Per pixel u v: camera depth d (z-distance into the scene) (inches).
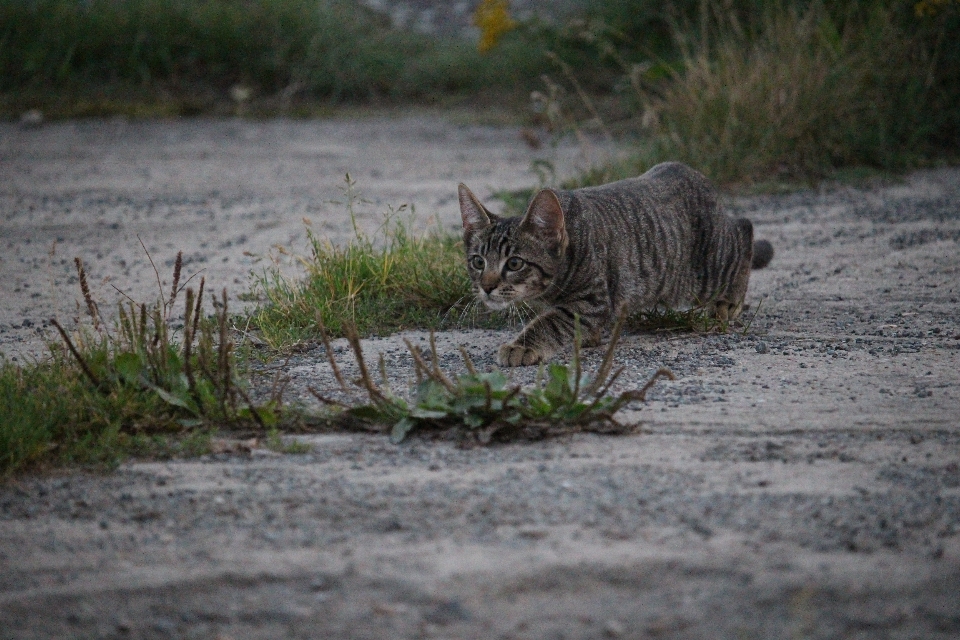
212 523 275.9
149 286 546.3
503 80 1117.1
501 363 416.2
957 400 363.3
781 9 853.8
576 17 1073.5
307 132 1016.9
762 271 564.1
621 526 267.0
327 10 1181.7
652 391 377.7
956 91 815.7
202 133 1013.8
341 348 442.3
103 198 766.5
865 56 802.2
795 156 765.3
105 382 358.9
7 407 335.6
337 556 255.8
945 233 613.9
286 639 224.5
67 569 253.6
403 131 1011.9
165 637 226.4
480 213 442.3
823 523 266.5
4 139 980.6
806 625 223.5
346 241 627.5
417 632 225.3
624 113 965.8
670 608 230.7
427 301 495.8
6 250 624.7
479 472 306.0
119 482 306.0
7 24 1108.5
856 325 464.8
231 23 1138.0
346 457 322.0
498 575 244.4
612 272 438.6
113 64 1120.2
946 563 246.1
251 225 680.4
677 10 1009.5
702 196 481.7
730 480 296.8
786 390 376.5
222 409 349.7
